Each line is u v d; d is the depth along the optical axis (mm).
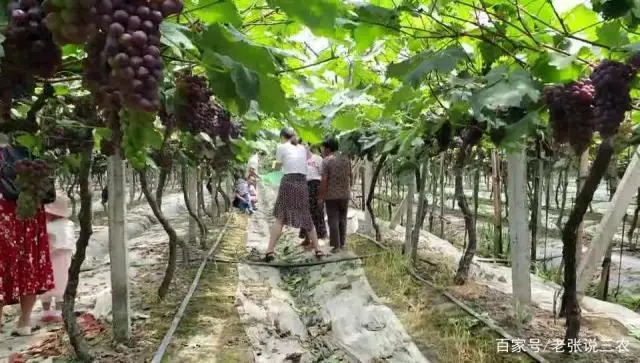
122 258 4125
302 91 2572
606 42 2229
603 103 2072
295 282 7262
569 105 2250
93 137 3189
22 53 1000
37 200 2266
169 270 5367
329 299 6254
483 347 4336
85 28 890
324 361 4762
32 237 4164
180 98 1861
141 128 1180
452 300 5453
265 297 6008
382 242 9000
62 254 4820
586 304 5508
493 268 7398
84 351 3734
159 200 5547
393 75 2650
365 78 4012
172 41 1195
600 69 2068
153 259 7605
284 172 7871
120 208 4098
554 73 2316
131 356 3971
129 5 904
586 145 2336
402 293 5914
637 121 2977
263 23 2299
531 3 2529
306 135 2002
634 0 1902
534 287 6316
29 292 4168
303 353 4738
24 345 4184
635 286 7215
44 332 4488
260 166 22297
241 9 2197
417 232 7129
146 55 895
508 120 2758
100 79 1002
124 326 4137
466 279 6059
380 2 2627
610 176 6332
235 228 11492
